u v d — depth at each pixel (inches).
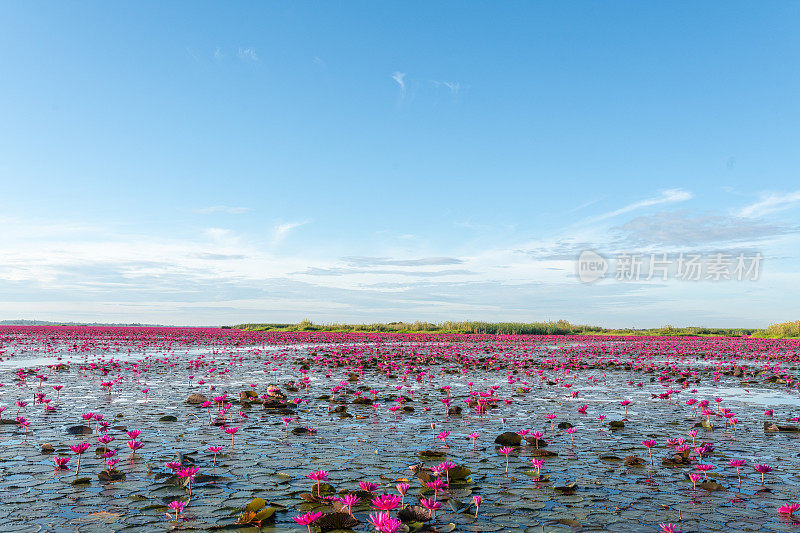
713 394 462.9
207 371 610.2
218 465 221.1
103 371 563.8
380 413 355.6
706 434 293.0
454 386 505.0
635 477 208.8
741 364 778.2
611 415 353.1
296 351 954.1
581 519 163.8
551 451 245.3
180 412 347.3
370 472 211.9
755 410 377.1
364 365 685.9
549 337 1643.7
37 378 522.3
